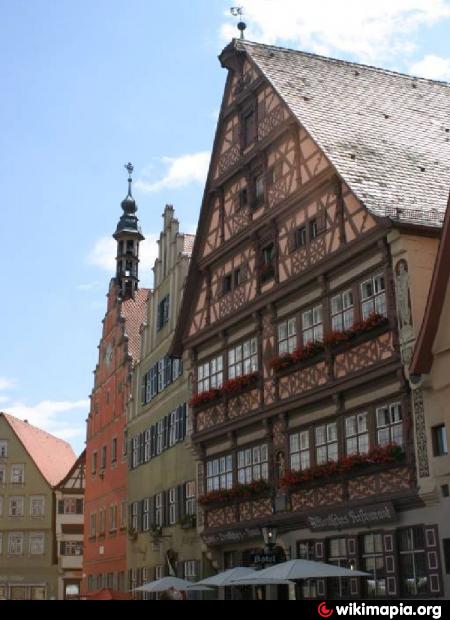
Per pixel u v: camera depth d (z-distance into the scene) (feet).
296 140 81.35
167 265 119.65
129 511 126.11
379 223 65.21
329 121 81.20
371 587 66.59
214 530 89.25
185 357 101.45
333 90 88.43
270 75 87.86
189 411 98.12
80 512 213.05
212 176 98.22
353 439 69.10
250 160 89.56
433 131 85.10
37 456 225.35
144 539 117.39
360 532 68.23
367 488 66.69
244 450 86.53
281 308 82.17
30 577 210.38
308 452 75.15
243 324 89.20
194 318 100.17
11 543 213.87
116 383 146.30
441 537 59.16
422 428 61.16
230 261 93.25
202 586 78.89
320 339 74.90
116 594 71.77
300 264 78.69
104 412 153.38
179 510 102.22
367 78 93.04
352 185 70.23
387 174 73.77
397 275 64.85
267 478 81.20
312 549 74.43
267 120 87.15
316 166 77.30
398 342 63.98
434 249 65.10
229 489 86.48
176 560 102.42
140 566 118.01
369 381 67.10
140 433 125.49
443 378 58.59
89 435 163.94
